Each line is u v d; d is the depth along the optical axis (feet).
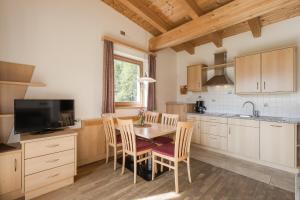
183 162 10.26
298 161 8.97
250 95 12.29
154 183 7.86
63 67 9.24
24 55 7.88
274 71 10.04
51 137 7.08
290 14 10.28
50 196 6.82
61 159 7.38
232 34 13.08
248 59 11.13
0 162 6.00
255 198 6.72
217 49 14.28
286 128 9.01
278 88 9.89
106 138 10.31
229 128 11.50
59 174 7.32
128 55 12.71
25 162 6.44
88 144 10.24
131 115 12.92
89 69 10.34
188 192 7.15
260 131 10.00
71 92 9.57
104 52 10.83
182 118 14.79
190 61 16.20
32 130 7.39
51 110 8.05
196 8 10.42
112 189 7.36
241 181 8.06
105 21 11.14
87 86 10.26
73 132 7.90
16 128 6.93
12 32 7.53
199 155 11.69
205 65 14.40
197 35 10.93
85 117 10.19
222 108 13.88
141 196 6.86
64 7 9.25
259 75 10.62
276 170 9.29
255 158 10.25
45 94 8.61
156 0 10.91
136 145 8.41
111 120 9.36
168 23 12.87
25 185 6.44
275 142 9.41
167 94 16.17
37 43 8.29
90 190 7.27
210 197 6.80
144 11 11.32
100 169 9.34
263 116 11.45
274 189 7.36
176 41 12.04
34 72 8.23
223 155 11.70
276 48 10.35
